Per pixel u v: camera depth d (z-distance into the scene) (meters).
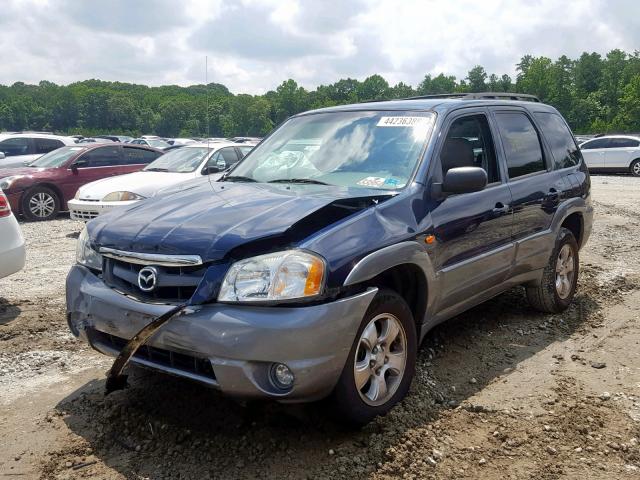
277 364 2.99
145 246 3.24
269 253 3.07
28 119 131.25
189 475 3.01
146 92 136.12
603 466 3.12
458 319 5.38
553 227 5.22
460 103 4.56
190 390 3.91
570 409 3.73
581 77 124.31
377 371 3.46
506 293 6.19
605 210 13.05
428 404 3.74
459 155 4.27
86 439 3.36
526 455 3.22
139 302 3.19
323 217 3.34
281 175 4.34
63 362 4.47
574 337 5.00
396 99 5.05
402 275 3.79
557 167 5.49
